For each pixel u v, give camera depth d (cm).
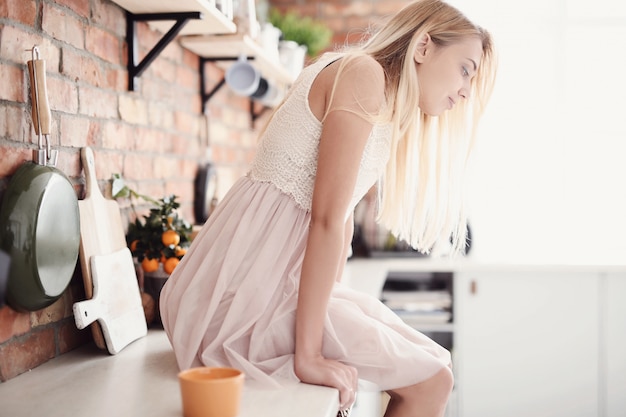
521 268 298
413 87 140
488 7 356
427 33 145
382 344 133
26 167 124
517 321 302
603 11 351
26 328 132
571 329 300
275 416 106
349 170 126
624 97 351
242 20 221
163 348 150
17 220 118
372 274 280
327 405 111
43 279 124
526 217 358
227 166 283
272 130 141
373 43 149
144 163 191
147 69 192
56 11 142
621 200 353
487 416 304
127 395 116
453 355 306
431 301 309
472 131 172
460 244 179
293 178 136
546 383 302
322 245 125
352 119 126
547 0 354
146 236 174
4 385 122
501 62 356
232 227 138
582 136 354
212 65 255
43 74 127
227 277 132
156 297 174
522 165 357
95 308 139
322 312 125
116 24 171
